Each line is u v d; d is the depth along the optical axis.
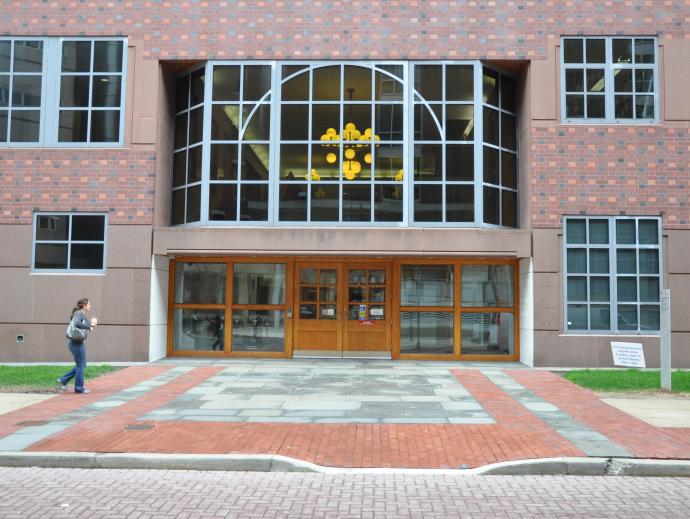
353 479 6.84
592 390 11.75
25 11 15.88
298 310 16.36
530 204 15.25
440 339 16.17
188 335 16.48
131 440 7.97
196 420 9.13
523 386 12.20
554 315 14.97
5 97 15.81
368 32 15.70
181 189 16.23
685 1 15.48
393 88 15.69
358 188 15.52
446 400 10.78
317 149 15.62
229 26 15.76
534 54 15.52
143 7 15.83
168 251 15.32
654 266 15.13
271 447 7.72
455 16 15.66
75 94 15.78
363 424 8.98
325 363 15.41
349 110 15.69
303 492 6.39
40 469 7.21
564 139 15.28
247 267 16.48
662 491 6.48
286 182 15.54
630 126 15.24
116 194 15.48
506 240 15.12
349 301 16.31
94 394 11.14
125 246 15.37
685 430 8.55
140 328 15.27
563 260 15.12
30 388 11.56
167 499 6.15
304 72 15.73
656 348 14.89
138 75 15.72
